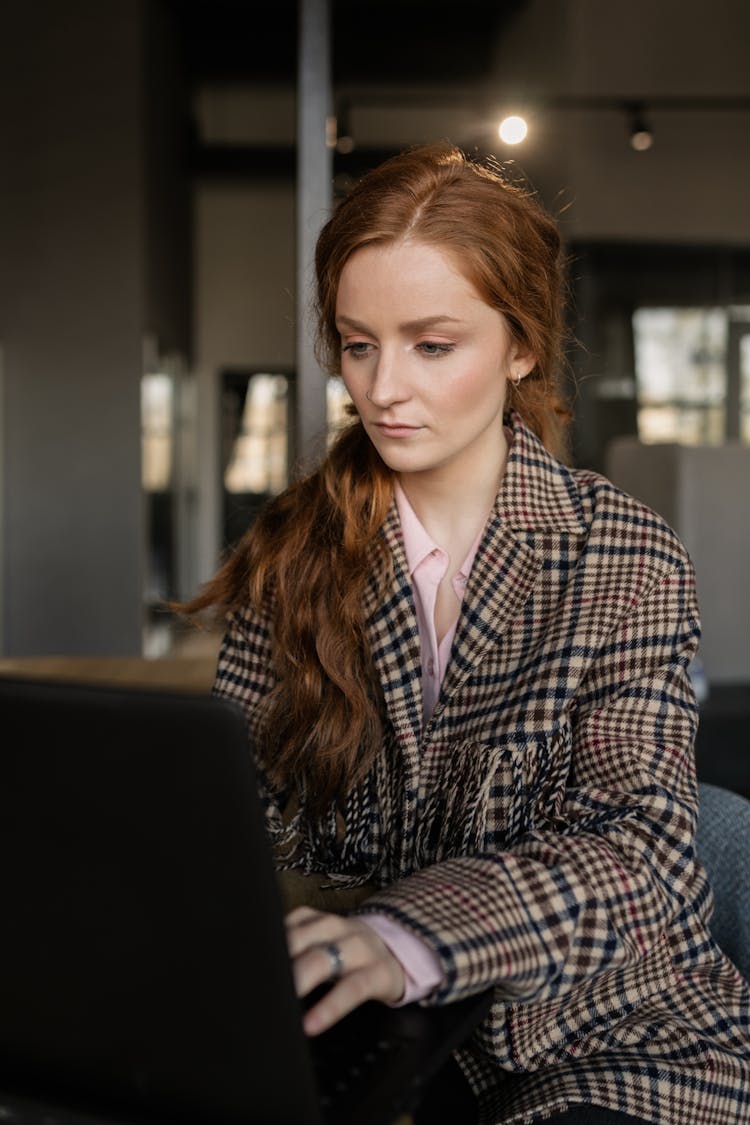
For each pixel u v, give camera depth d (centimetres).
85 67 868
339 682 104
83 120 870
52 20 867
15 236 871
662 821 89
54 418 875
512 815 95
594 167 895
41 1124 65
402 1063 68
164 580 1011
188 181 1166
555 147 903
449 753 101
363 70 1177
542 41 973
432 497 106
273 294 1205
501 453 107
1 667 200
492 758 97
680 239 903
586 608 101
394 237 90
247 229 1203
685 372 911
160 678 191
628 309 906
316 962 69
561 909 78
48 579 875
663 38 893
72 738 60
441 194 90
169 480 1066
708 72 896
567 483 107
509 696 101
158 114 972
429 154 94
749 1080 95
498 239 91
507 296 92
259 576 109
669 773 94
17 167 872
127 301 873
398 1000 72
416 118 1191
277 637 108
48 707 60
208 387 1207
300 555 107
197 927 60
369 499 106
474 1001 75
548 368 109
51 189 872
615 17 891
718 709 208
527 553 103
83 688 60
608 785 96
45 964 64
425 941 73
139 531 876
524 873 79
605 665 100
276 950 59
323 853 109
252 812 58
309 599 105
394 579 104
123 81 870
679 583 103
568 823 93
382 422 93
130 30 870
